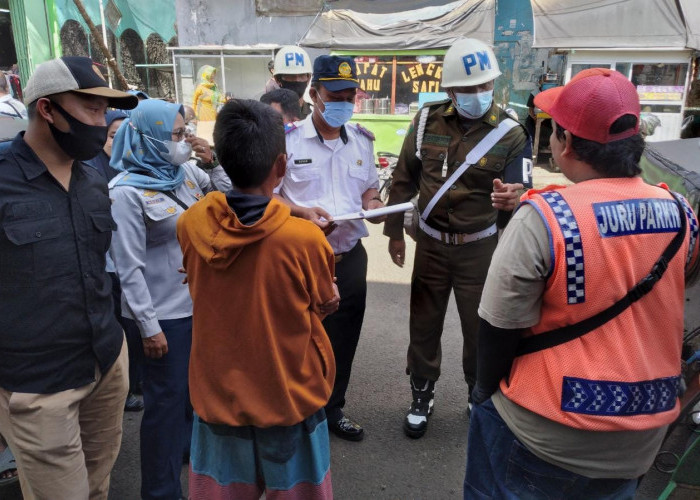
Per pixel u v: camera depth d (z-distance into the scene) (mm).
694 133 10867
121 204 2236
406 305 5016
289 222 1629
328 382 1808
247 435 1747
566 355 1508
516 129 2805
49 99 1763
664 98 10609
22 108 5859
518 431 1612
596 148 1480
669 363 1545
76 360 1950
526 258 1476
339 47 11273
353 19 11172
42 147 1850
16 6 14297
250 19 13453
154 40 15117
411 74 11312
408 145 3000
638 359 1486
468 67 2607
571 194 1490
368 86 11500
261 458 1770
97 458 2227
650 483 2338
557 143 1596
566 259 1439
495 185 2502
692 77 10797
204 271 1675
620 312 1481
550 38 10062
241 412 1688
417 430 3102
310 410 1737
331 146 2816
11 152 1822
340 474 2838
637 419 1491
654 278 1480
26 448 1897
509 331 1557
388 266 6129
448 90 2730
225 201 1584
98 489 2262
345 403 3479
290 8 13289
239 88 13148
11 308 1824
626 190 1493
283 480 1772
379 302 5086
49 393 1903
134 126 2328
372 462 2934
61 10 14547
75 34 14734
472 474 1847
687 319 2406
